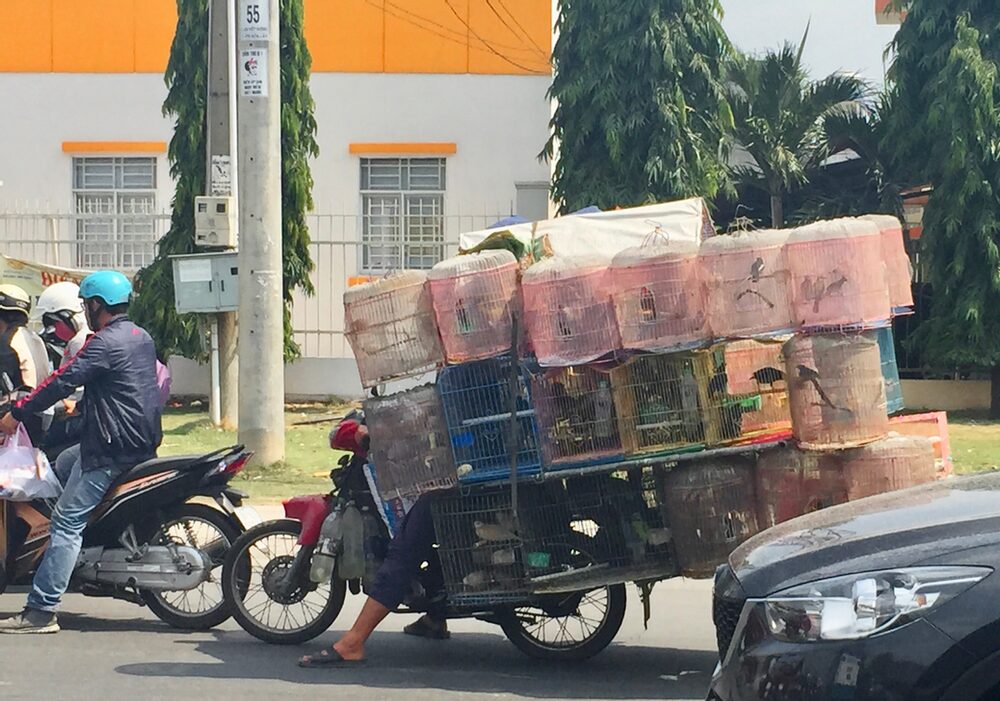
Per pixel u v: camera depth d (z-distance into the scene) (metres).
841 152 23.03
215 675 6.52
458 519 6.44
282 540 7.88
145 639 7.32
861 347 6.03
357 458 6.86
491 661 6.91
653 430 6.23
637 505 6.30
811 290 6.02
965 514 4.36
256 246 12.12
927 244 17.84
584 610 7.00
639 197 17.42
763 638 4.20
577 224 9.73
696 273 6.14
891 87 18.39
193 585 7.38
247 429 12.27
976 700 3.83
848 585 4.10
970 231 17.45
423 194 20.08
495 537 6.39
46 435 8.18
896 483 5.99
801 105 21.75
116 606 8.27
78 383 7.17
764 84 21.78
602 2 17.55
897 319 18.94
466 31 19.89
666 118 17.27
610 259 6.25
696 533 6.18
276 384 12.28
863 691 3.93
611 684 6.44
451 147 19.92
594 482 6.31
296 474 12.14
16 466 7.39
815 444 6.02
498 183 19.98
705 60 17.78
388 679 6.49
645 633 7.58
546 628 7.23
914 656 3.89
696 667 6.79
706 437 6.22
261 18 11.91
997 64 17.44
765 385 6.30
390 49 19.95
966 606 3.89
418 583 6.70
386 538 6.84
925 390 18.84
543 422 6.25
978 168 17.25
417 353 6.34
